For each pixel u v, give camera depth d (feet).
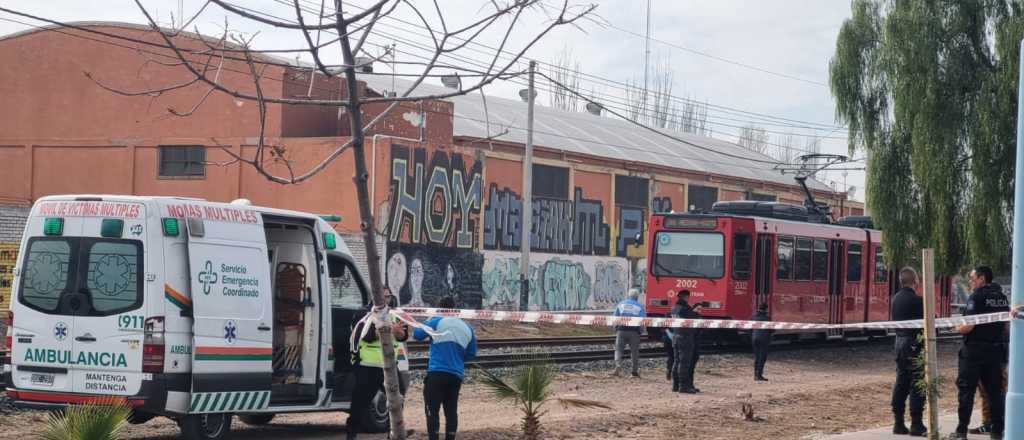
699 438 47.01
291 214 42.96
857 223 123.03
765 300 100.22
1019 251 34.42
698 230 99.71
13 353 39.19
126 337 37.68
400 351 44.32
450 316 38.34
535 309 151.94
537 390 37.93
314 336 43.32
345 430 47.55
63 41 141.18
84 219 38.83
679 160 184.85
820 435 48.14
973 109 101.35
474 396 61.11
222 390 39.06
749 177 194.18
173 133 135.44
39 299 38.96
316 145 129.49
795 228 104.58
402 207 131.54
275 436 45.39
